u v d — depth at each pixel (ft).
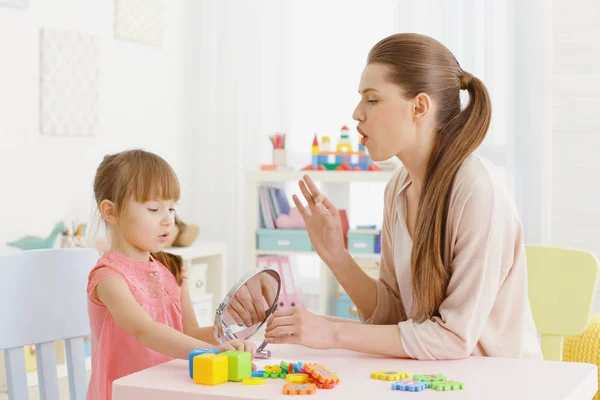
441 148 4.39
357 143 11.19
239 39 11.47
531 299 5.72
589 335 7.35
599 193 9.95
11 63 8.52
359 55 11.15
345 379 3.55
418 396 3.23
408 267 4.71
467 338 4.02
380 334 4.06
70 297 4.98
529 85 10.09
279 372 3.63
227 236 11.57
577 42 9.96
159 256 5.23
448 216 4.30
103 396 4.71
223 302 3.82
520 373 3.69
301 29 11.37
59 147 9.21
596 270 5.57
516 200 10.22
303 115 11.41
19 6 8.54
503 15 10.20
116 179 4.92
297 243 10.49
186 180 11.64
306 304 11.48
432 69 4.34
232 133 11.53
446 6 10.44
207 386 3.39
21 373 4.76
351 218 11.18
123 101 10.29
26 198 8.73
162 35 10.98
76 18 9.44
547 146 10.06
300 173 10.35
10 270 4.70
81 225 9.28
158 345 4.26
